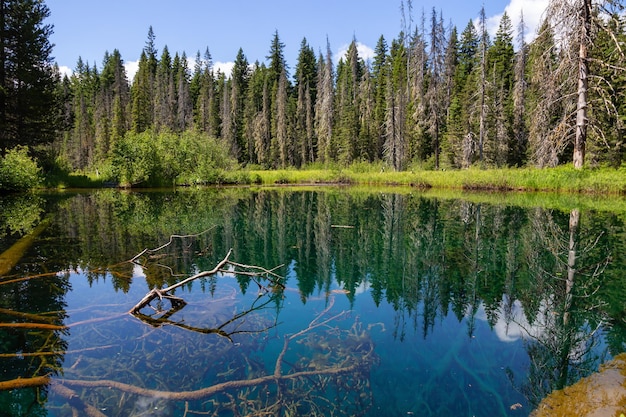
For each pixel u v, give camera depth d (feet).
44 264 21.52
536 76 54.19
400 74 132.98
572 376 10.21
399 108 114.42
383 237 30.86
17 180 63.72
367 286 18.47
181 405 8.82
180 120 170.40
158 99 180.65
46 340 12.15
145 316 14.29
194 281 19.02
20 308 14.97
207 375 10.16
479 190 75.10
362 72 184.75
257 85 188.75
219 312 14.79
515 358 11.24
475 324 13.75
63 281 18.47
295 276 20.25
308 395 9.25
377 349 11.75
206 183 105.50
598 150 69.15
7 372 10.19
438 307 15.55
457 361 11.02
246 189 91.81
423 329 13.29
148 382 9.78
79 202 55.42
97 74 228.02
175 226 35.24
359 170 121.60
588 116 54.03
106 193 73.31
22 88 70.28
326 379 9.96
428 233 31.99
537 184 66.74
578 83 53.01
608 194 58.13
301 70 179.01
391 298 16.65
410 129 122.93
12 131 71.97
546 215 38.88
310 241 29.45
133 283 18.31
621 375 10.22
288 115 165.37
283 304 15.81
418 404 8.91
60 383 9.66
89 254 23.99
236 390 9.46
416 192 75.66
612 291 17.19
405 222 38.01
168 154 98.68
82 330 12.91
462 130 107.76
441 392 9.44
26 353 11.23
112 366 10.51
